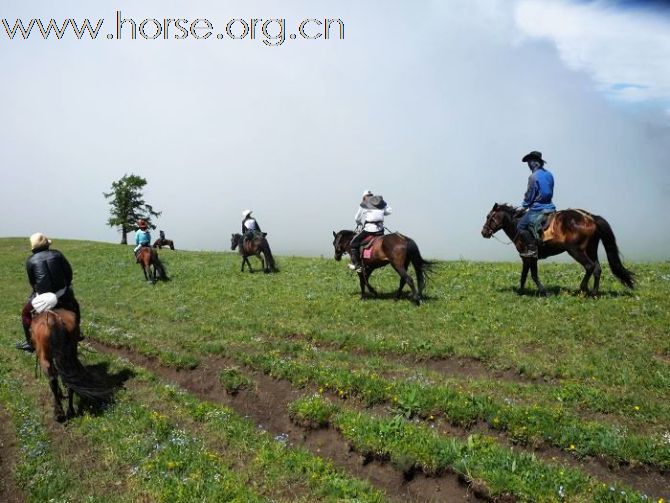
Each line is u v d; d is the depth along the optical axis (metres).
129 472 9.38
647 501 7.57
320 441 10.55
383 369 13.45
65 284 12.64
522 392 11.52
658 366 11.95
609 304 15.84
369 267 19.45
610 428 9.44
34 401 12.73
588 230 15.84
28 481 9.42
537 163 17.02
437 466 8.93
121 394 12.74
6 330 21.11
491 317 16.38
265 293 23.59
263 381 13.31
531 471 8.36
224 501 8.36
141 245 29.78
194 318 20.86
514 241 17.83
